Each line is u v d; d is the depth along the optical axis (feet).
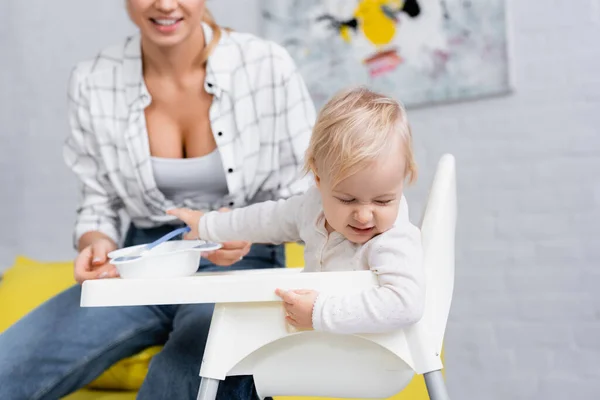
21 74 8.57
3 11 8.57
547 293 6.93
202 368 2.82
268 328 2.79
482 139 7.10
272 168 4.42
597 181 6.77
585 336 6.81
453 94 7.09
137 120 4.34
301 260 5.20
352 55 7.39
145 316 4.00
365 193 2.81
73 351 3.75
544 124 6.92
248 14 7.77
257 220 3.49
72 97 4.52
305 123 4.42
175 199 4.41
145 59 4.42
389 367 2.83
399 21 7.24
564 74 6.86
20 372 3.65
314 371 2.89
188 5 4.00
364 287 2.74
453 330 7.22
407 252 2.78
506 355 7.05
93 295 2.80
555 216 6.89
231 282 2.74
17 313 5.11
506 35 6.91
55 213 8.46
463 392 7.20
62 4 8.40
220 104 4.30
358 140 2.81
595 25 6.77
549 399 6.91
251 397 3.24
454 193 3.34
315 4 7.49
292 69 4.42
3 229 8.55
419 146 7.29
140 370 4.28
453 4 7.06
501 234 7.06
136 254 3.16
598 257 6.77
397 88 7.27
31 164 8.55
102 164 4.57
